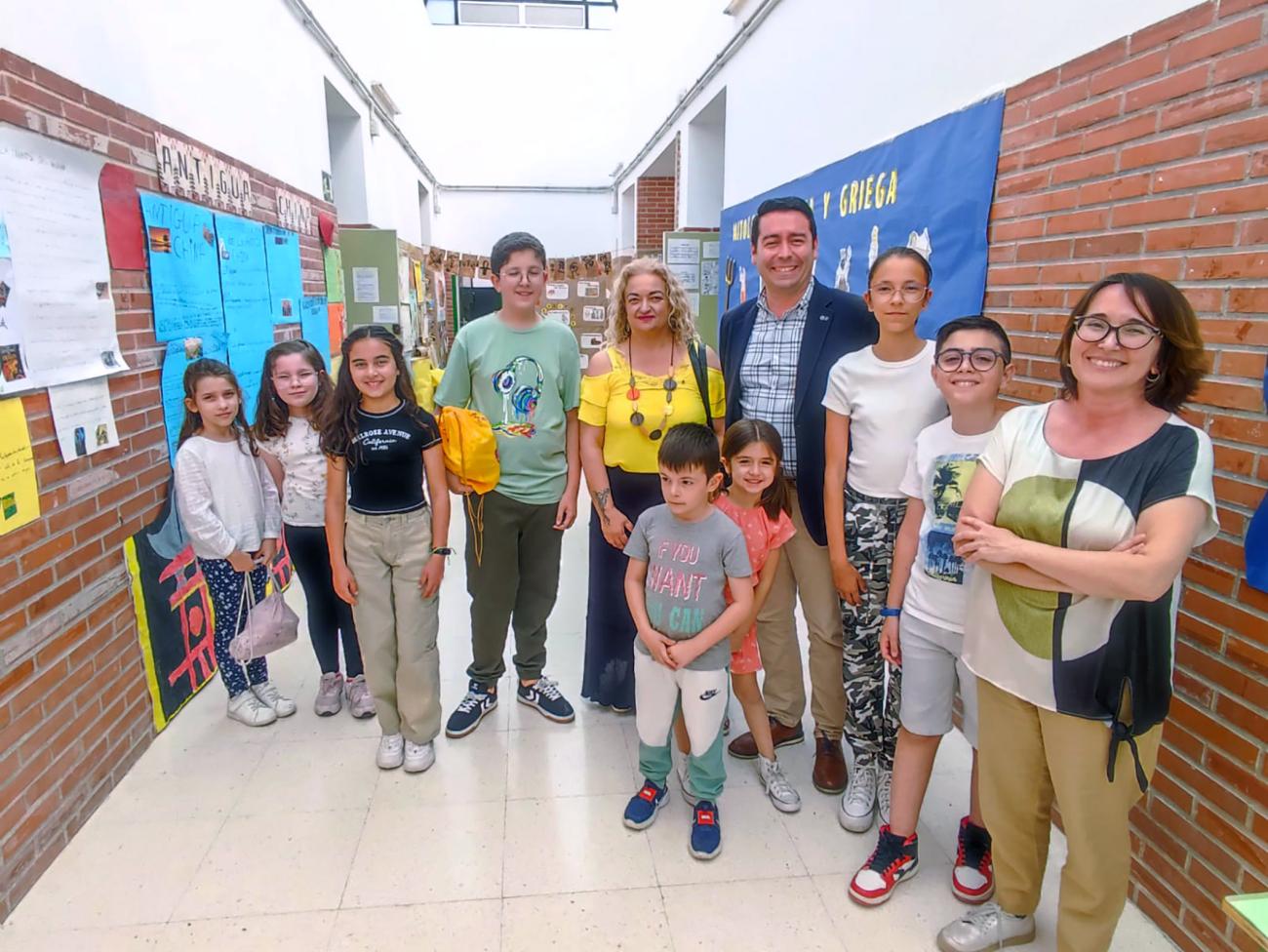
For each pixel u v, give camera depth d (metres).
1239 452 1.58
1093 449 1.42
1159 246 1.73
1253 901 1.07
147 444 2.56
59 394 2.08
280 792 2.31
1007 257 2.27
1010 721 1.56
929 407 1.96
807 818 2.23
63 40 2.13
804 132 4.07
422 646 2.37
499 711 2.79
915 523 1.91
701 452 1.92
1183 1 1.64
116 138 2.39
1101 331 1.32
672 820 2.21
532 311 2.47
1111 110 1.85
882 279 1.90
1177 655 1.76
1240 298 1.55
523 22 11.97
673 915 1.87
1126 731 1.41
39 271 1.99
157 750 2.52
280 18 4.07
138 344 2.51
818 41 3.83
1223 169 1.57
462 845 2.10
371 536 2.32
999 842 1.68
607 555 2.57
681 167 7.41
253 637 2.55
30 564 1.95
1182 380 1.34
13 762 1.87
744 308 2.38
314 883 1.96
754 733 2.31
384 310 5.88
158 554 2.61
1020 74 2.20
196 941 1.78
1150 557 1.27
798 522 2.27
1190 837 1.72
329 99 5.67
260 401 2.67
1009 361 1.75
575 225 12.24
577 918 1.85
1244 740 1.58
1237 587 1.60
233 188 3.33
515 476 2.49
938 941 1.78
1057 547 1.39
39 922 1.83
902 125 2.94
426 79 10.64
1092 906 1.50
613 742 2.60
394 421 2.29
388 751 2.44
